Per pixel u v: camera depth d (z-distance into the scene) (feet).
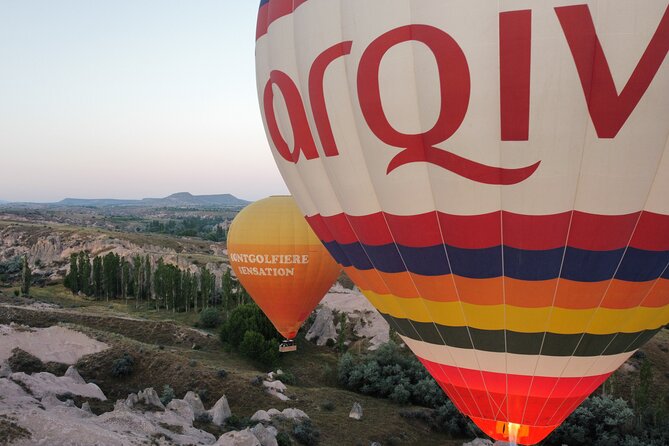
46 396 85.61
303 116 43.91
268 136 51.80
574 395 40.52
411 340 45.24
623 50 29.43
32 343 124.26
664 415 125.70
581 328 37.60
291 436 96.63
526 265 35.60
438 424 119.34
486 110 32.09
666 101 29.96
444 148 34.24
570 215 33.63
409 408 124.36
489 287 37.40
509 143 32.30
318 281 90.48
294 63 43.34
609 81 29.94
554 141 31.53
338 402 122.01
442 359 42.93
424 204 37.19
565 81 30.25
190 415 94.63
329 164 42.19
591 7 29.27
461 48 31.78
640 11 28.91
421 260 39.17
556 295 36.40
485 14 31.04
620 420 117.08
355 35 36.22
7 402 76.23
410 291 41.98
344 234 45.93
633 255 34.83
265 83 48.49
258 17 49.90
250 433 80.79
